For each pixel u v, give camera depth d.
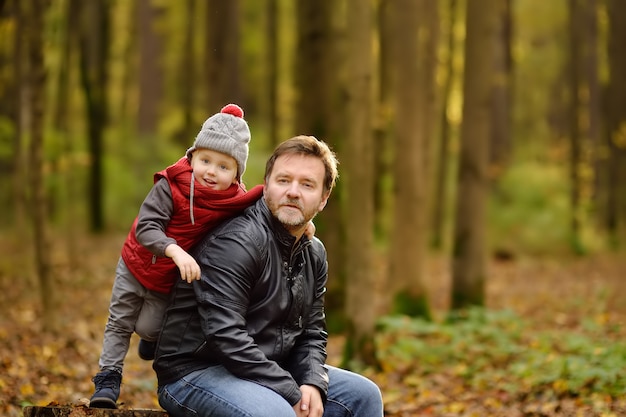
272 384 3.84
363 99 9.18
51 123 21.81
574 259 24.70
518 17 31.70
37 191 9.90
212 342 3.82
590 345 9.22
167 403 3.99
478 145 13.04
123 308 4.05
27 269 13.88
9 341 8.95
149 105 28.22
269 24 26.83
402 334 11.12
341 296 11.88
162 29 28.64
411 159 12.89
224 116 4.04
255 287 3.93
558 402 7.17
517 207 27.30
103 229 24.27
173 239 3.83
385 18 20.47
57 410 3.91
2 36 15.47
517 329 11.01
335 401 4.24
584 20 30.20
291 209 3.95
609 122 27.77
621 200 27.55
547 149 38.91
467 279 13.07
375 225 23.53
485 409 7.37
